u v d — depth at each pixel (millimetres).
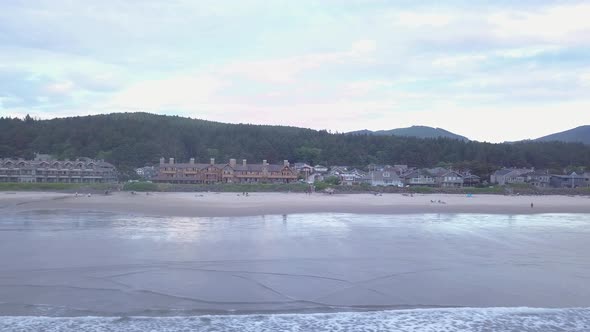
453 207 47812
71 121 137000
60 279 16281
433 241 24562
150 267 18031
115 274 16984
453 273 17672
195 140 131000
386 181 104938
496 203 57625
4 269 17531
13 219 33094
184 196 65438
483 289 15734
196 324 12391
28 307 13516
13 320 12461
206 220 33031
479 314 13352
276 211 39750
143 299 14289
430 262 19422
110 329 11977
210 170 101438
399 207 46156
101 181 101000
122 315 12984
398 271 17859
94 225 29797
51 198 54938
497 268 18562
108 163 107438
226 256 20078
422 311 13523
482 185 107938
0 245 22250
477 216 39312
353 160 138500
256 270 17750
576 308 13945
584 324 12750
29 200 50781
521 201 64312
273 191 84812
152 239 24219
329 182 100062
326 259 19734
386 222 32844
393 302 14328
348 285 15945
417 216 38031
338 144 144750
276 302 14164
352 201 55281
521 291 15570
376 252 21359
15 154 113062
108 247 21875
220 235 25719
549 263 19516
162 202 49000
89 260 19109
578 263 19562
